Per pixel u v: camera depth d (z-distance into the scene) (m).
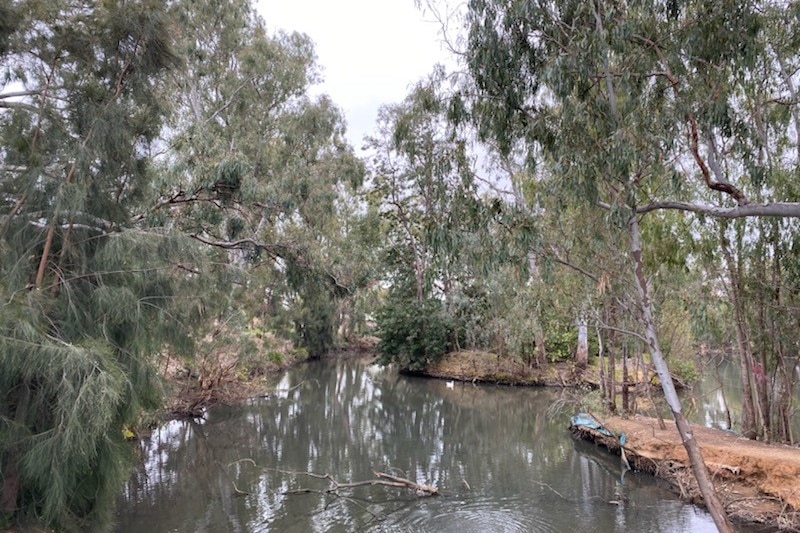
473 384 25.52
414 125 8.18
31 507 5.69
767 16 7.41
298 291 16.58
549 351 26.06
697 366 17.44
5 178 6.44
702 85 6.68
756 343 11.98
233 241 13.93
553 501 9.85
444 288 27.97
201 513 9.10
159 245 7.03
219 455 12.89
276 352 29.02
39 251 6.48
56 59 6.81
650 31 7.05
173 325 7.44
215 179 12.09
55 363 5.15
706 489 6.45
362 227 26.55
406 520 8.86
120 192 7.35
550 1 7.06
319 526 8.57
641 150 6.53
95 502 6.12
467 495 10.14
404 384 26.14
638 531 8.47
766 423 11.53
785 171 10.09
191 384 16.80
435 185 7.89
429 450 13.77
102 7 7.31
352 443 14.44
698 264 12.21
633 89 6.86
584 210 8.48
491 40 7.26
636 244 7.14
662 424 12.78
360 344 46.38
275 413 18.28
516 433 15.88
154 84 8.12
